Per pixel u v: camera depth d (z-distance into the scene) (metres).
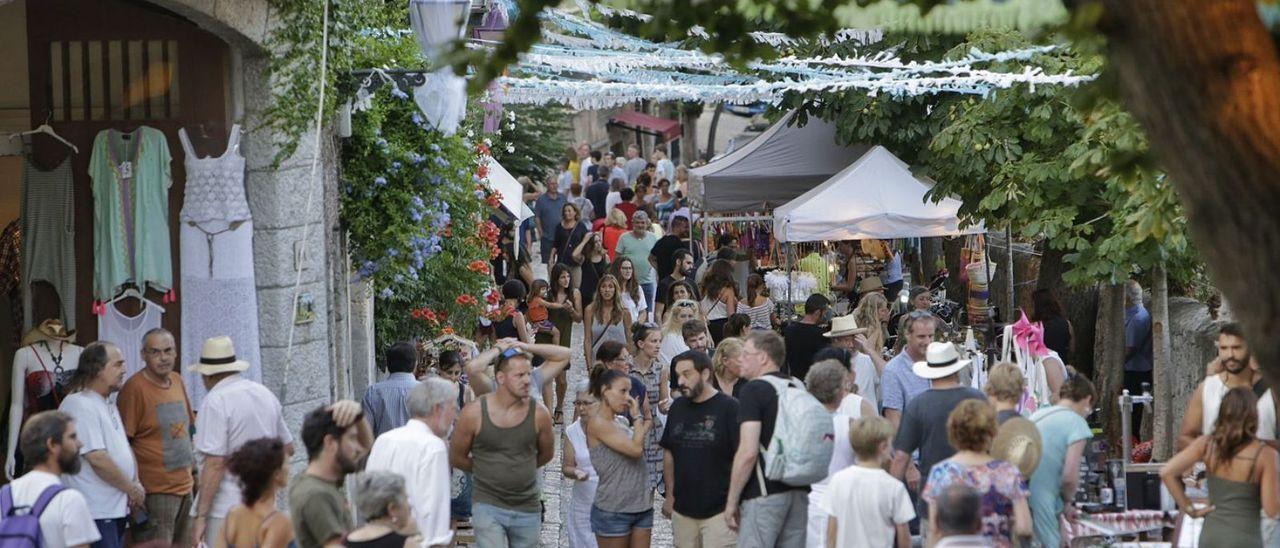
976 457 8.51
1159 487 10.68
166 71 11.35
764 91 13.00
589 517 11.55
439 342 14.56
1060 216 16.20
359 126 13.88
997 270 23.75
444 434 9.27
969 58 16.03
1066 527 9.88
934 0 5.78
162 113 11.37
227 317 11.42
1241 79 3.51
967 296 21.94
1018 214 16.77
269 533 7.41
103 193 11.31
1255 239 3.50
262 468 7.41
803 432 9.51
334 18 12.20
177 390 10.10
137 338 11.40
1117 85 4.01
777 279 22.08
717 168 24.55
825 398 9.81
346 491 11.77
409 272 14.91
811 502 10.09
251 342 11.50
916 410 9.87
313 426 7.73
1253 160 3.49
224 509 9.24
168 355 9.94
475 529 10.35
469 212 17.53
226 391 9.30
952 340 17.19
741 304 19.30
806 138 24.52
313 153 12.02
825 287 22.56
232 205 11.36
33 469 7.79
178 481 10.00
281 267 11.58
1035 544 9.30
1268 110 3.49
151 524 9.89
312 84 11.69
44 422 7.75
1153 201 11.41
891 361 11.43
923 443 9.84
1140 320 17.66
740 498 9.88
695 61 13.43
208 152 11.41
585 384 11.66
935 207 20.58
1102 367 17.83
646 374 14.02
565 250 26.06
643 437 10.91
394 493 7.47
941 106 21.06
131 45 11.30
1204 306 16.83
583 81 12.96
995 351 16.02
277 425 9.45
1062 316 16.50
